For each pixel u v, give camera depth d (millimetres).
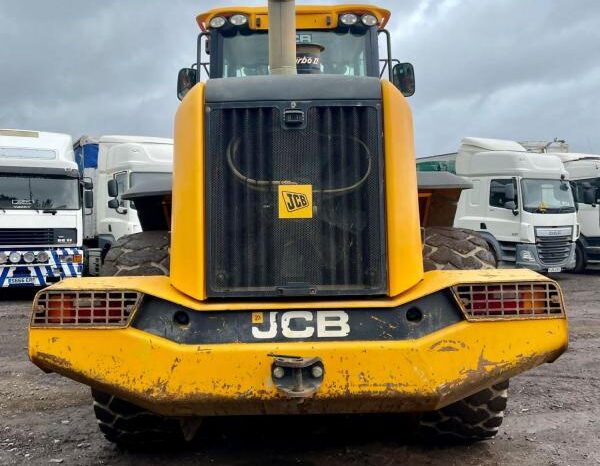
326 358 2773
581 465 3500
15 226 11797
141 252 3928
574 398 4832
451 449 3732
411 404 2828
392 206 3039
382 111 3102
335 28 5629
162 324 2898
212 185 3062
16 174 11922
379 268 3023
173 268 3047
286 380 2729
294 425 4113
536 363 2852
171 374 2777
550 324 2844
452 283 2889
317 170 3072
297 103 3086
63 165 12281
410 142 3191
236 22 5605
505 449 3742
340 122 3084
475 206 15305
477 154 15281
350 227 3057
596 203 16219
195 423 3418
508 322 2840
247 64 5723
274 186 3066
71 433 4094
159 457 3654
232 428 4078
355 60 5656
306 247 3049
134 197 4379
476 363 2814
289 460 3574
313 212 3059
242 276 3035
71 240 12227
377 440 3863
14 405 4742
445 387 2789
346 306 2900
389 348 2781
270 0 3697
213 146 3074
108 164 14336
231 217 3053
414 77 5805
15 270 11742
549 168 14562
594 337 7395
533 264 14117
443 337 2820
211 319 2893
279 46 3689
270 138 3078
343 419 4168
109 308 2861
